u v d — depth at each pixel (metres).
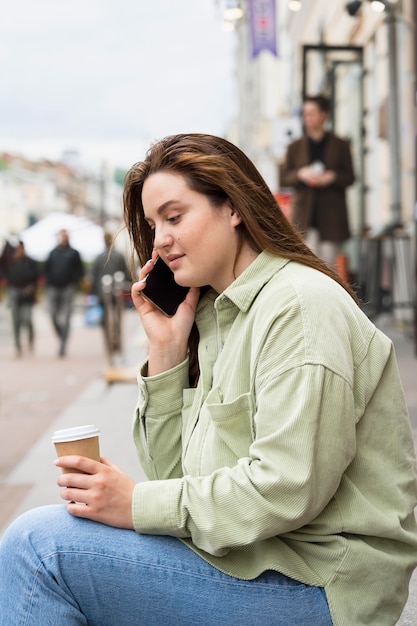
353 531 1.71
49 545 1.69
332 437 1.63
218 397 1.83
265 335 1.70
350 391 1.66
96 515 1.71
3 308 19.36
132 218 2.13
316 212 10.16
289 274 1.79
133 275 2.20
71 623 1.68
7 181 69.56
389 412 1.79
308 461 1.59
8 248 13.76
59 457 1.77
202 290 2.08
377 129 13.21
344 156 10.13
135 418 2.09
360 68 12.39
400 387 1.82
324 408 1.62
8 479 4.93
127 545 1.70
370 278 11.55
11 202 61.41
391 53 11.59
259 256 1.85
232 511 1.63
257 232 1.82
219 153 1.87
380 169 13.27
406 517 1.76
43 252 20.55
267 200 1.89
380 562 1.70
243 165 1.90
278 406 1.64
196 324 2.06
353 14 10.10
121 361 10.80
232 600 1.68
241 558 1.72
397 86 11.56
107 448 5.39
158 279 2.08
